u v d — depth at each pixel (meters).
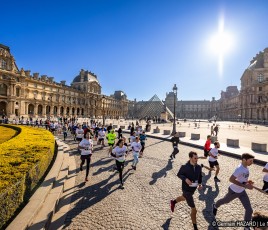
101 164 12.78
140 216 6.32
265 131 41.72
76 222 5.98
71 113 105.62
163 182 9.41
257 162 13.41
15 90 73.12
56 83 97.38
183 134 28.31
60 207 6.90
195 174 5.70
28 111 84.06
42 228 5.11
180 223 5.93
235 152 16.22
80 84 122.25
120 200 7.47
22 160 7.71
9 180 5.55
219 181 9.59
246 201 5.61
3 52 71.50
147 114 93.94
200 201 7.40
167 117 88.88
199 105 199.62
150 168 11.87
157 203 7.22
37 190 7.14
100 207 6.92
